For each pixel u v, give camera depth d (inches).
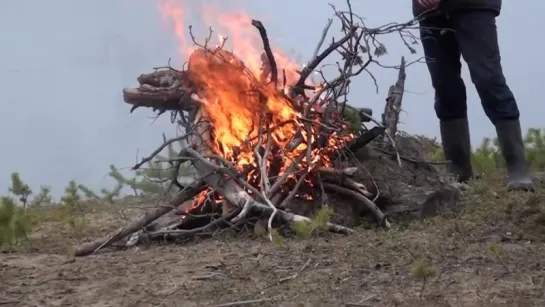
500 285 112.4
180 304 108.3
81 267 130.7
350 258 127.5
